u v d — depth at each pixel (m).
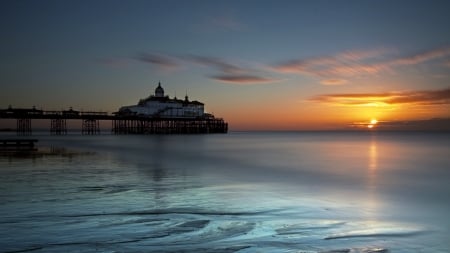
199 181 20.42
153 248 8.83
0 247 8.84
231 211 12.81
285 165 30.70
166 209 13.00
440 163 32.81
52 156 36.59
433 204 14.49
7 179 20.39
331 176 23.44
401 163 32.62
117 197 15.17
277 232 10.27
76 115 106.56
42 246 8.92
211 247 8.92
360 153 46.31
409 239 9.84
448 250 8.99
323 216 12.27
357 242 9.51
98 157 36.41
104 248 8.80
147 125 135.00
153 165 29.39
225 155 41.97
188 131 144.38
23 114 98.00
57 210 12.70
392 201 15.17
